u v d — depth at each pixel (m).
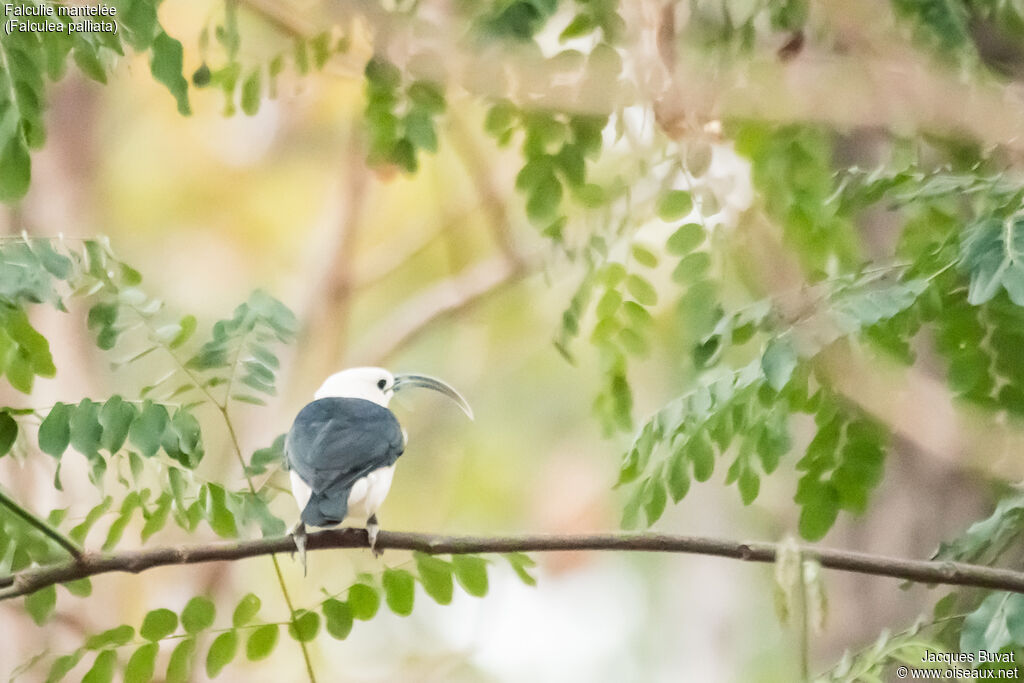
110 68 8.35
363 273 19.31
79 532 7.78
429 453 20.91
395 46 8.45
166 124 19.81
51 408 7.53
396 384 11.82
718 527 18.19
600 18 8.02
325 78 18.69
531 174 8.31
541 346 19.91
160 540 14.86
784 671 16.72
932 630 7.71
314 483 9.02
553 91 8.16
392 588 7.96
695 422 7.71
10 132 7.32
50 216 17.55
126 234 19.88
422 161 19.44
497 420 20.62
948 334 7.64
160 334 8.08
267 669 18.20
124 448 8.09
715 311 8.29
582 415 20.30
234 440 8.23
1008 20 8.84
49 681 7.61
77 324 16.19
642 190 8.62
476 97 8.50
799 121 8.53
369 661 19.23
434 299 18.16
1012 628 6.81
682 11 8.62
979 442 8.52
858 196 7.82
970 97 8.26
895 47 8.48
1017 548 7.93
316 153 20.50
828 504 7.97
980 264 5.95
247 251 20.58
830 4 8.58
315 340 18.25
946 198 7.53
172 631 7.71
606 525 19.89
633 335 8.55
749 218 8.62
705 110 8.55
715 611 18.03
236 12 10.33
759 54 8.97
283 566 18.23
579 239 8.65
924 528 10.69
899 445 10.88
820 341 7.28
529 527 20.27
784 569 7.04
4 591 7.09
